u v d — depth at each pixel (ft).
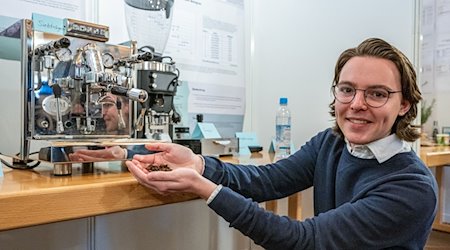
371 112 3.14
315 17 6.28
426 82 10.30
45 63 3.12
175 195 3.09
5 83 4.10
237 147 5.39
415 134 3.31
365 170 3.25
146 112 3.84
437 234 9.09
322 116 6.15
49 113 3.19
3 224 2.18
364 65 3.16
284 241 2.78
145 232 5.28
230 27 6.66
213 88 6.38
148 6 5.04
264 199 3.80
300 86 6.46
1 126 4.08
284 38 6.72
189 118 5.98
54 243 4.40
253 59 7.12
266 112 6.96
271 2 6.93
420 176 2.94
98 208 2.62
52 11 4.48
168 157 3.26
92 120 3.40
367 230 2.77
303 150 4.13
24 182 2.67
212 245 6.19
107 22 5.00
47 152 3.00
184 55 5.92
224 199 2.77
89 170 3.29
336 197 3.48
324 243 2.76
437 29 10.25
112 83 3.26
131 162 2.99
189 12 5.98
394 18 5.48
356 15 5.82
